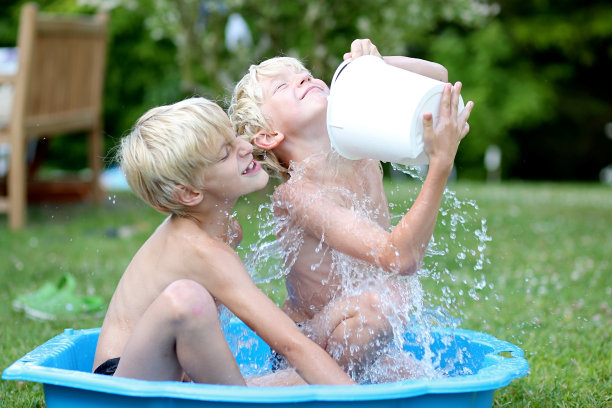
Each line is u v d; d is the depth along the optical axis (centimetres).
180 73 994
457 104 154
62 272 348
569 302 282
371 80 159
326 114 171
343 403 131
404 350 197
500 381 141
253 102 181
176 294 142
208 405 130
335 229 168
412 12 589
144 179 161
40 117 507
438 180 154
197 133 156
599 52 1229
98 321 271
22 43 468
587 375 204
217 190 162
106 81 1065
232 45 636
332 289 182
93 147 598
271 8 586
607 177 1331
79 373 138
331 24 595
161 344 144
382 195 189
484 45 1172
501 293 298
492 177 1268
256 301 155
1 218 550
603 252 395
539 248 409
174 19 577
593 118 1283
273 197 183
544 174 1351
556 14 1191
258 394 128
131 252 397
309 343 152
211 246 158
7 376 140
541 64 1235
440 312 200
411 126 150
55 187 617
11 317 273
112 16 1010
